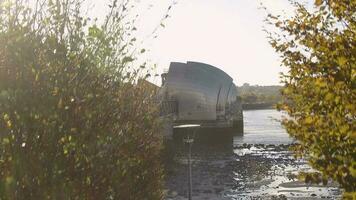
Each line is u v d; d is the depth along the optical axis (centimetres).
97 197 461
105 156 475
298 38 518
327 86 453
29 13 440
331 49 467
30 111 399
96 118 455
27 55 418
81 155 433
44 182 401
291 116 521
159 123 816
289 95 532
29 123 397
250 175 5016
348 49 453
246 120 16175
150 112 721
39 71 417
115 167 492
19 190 384
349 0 468
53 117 408
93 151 445
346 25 486
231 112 11112
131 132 558
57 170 411
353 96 442
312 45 493
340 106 448
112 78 503
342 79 443
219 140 10075
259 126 13450
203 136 10325
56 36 459
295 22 522
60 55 443
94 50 482
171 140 5441
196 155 6931
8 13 424
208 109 10675
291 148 515
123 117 536
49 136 408
